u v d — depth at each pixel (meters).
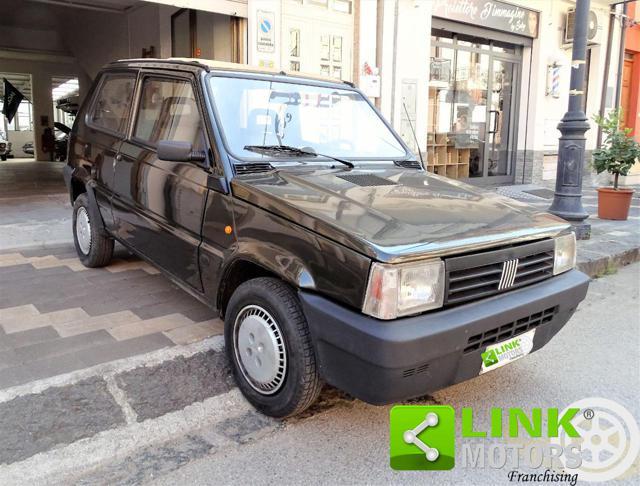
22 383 3.31
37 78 21.61
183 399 3.28
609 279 6.41
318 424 3.18
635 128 15.63
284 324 2.94
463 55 11.49
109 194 4.84
